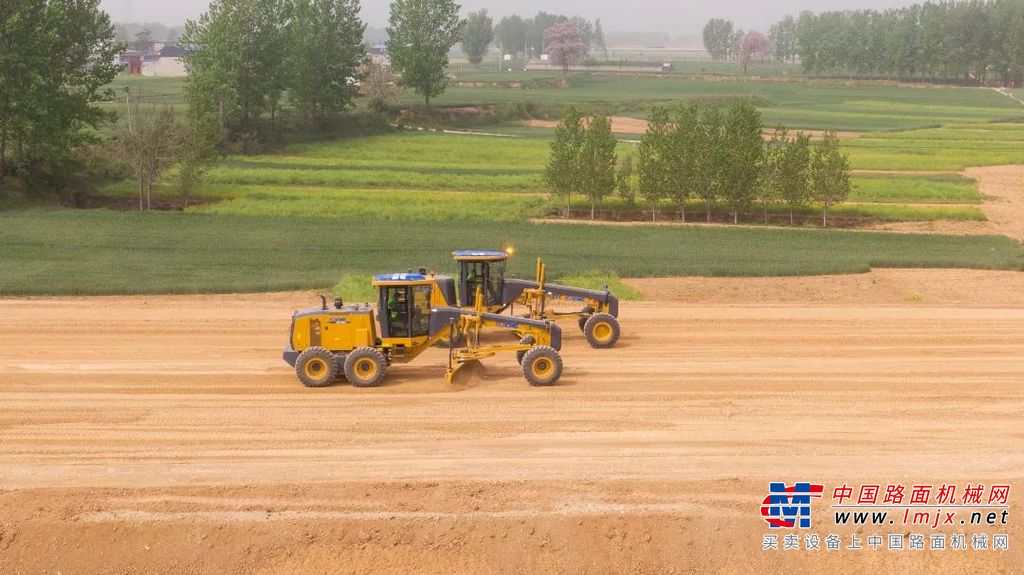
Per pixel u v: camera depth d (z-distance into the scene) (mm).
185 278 61000
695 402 33562
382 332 36062
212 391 35250
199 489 25969
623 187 94875
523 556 23312
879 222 91438
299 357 35469
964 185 106688
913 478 26594
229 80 126438
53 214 85812
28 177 93312
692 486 26094
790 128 169875
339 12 148750
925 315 49906
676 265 66438
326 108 150000
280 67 138625
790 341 43531
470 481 26391
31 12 88312
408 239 77125
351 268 65312
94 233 77562
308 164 120688
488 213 90438
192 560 23297
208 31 125125
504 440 29750
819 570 23078
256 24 132500
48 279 59594
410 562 23203
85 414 32438
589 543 23578
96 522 24031
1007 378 36656
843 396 34250
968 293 60656
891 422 31312
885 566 23203
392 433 30438
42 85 88500
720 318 49125
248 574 23031
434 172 116812
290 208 91000
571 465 27656
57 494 25484
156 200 98000
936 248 75562
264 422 31578
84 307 52406
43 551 23422
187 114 119625
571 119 94062
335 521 24188
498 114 185000
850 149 139625
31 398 34344
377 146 139500
